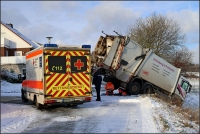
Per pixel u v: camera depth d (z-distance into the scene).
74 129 7.62
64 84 10.33
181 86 18.78
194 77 42.75
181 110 12.22
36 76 11.02
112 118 9.10
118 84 17.75
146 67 17.00
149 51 16.86
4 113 10.19
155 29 39.94
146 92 17.42
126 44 16.08
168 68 17.92
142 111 10.48
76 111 10.59
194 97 30.84
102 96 16.44
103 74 16.80
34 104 12.89
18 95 18.64
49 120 8.85
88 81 10.77
